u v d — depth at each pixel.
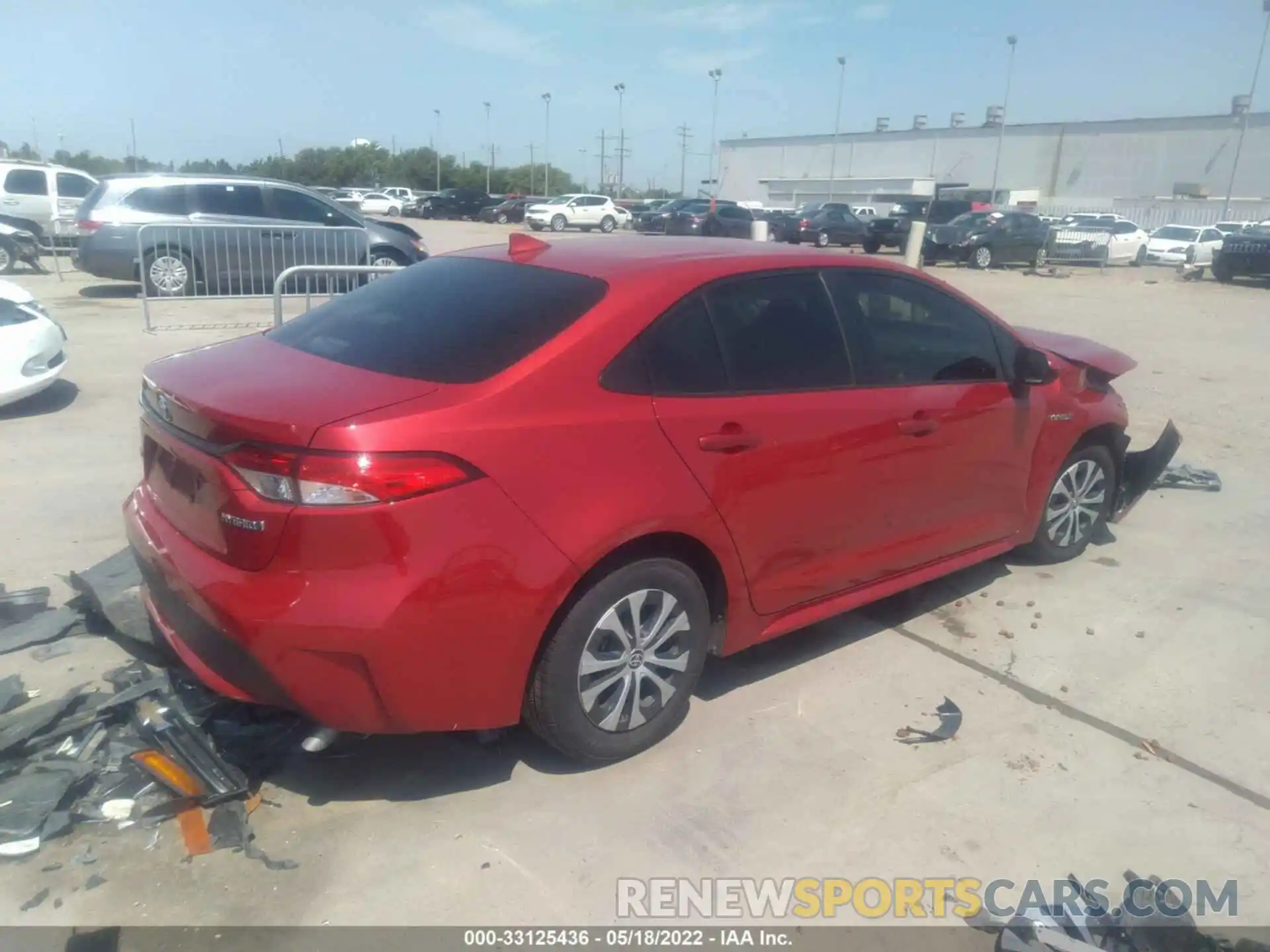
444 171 92.25
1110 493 5.52
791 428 3.62
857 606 4.16
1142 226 55.41
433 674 2.90
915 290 4.23
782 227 36.44
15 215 21.03
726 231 36.12
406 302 3.65
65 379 8.92
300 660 2.80
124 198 13.91
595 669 3.26
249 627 2.79
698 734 3.66
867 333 4.00
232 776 3.20
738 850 3.08
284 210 14.61
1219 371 11.48
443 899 2.82
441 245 28.02
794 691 4.00
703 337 3.47
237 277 14.09
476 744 3.55
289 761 3.39
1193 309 18.52
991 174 67.31
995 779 3.47
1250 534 6.02
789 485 3.65
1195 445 8.11
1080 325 15.45
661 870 2.98
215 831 3.02
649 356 3.31
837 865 3.03
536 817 3.18
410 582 2.80
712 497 3.40
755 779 3.41
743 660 4.25
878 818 3.24
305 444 2.76
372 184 90.25
